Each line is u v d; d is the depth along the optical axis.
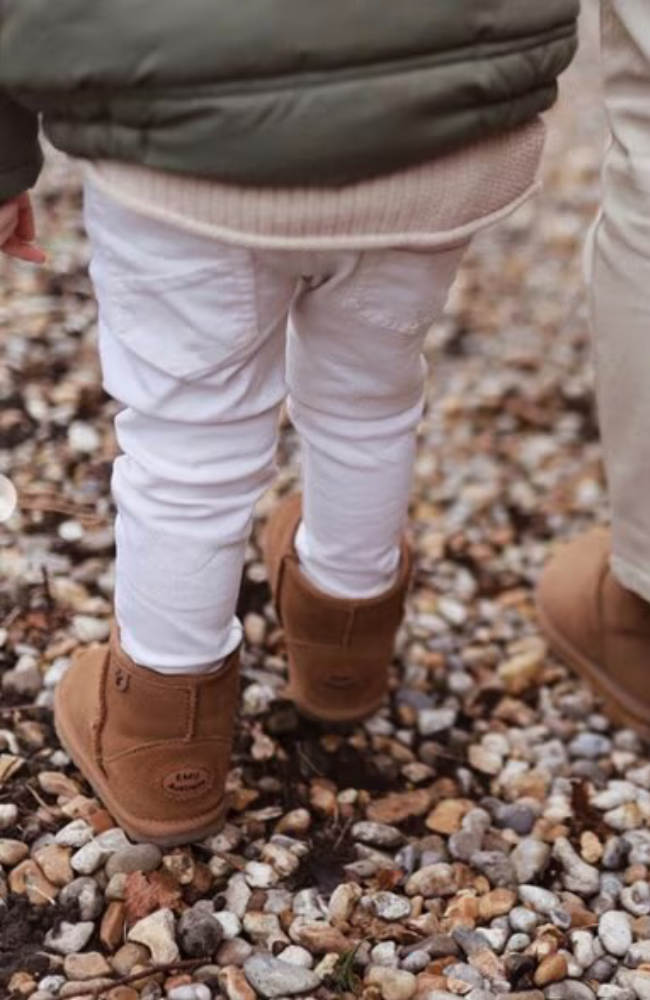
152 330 1.50
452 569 2.64
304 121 1.34
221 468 1.59
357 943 1.74
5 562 2.37
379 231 1.45
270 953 1.72
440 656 2.37
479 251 3.83
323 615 1.98
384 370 1.69
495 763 2.15
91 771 1.86
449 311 3.54
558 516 2.84
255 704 2.13
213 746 1.79
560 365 3.37
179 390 1.53
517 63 1.42
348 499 1.83
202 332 1.49
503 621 2.51
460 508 2.84
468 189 1.48
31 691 2.09
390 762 2.11
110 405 2.84
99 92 1.36
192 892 1.80
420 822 2.01
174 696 1.73
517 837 1.99
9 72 1.36
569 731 2.24
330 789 2.04
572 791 2.10
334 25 1.32
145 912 1.73
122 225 1.46
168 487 1.59
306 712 2.12
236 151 1.35
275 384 1.60
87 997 1.61
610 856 1.96
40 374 2.91
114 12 1.31
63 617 2.27
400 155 1.39
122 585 1.69
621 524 1.99
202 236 1.42
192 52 1.31
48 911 1.74
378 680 2.10
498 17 1.39
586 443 3.10
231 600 1.69
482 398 3.21
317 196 1.41
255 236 1.41
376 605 1.97
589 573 2.29
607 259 1.84
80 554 2.42
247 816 1.95
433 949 1.74
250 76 1.32
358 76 1.34
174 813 1.81
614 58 1.77
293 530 2.02
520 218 3.98
